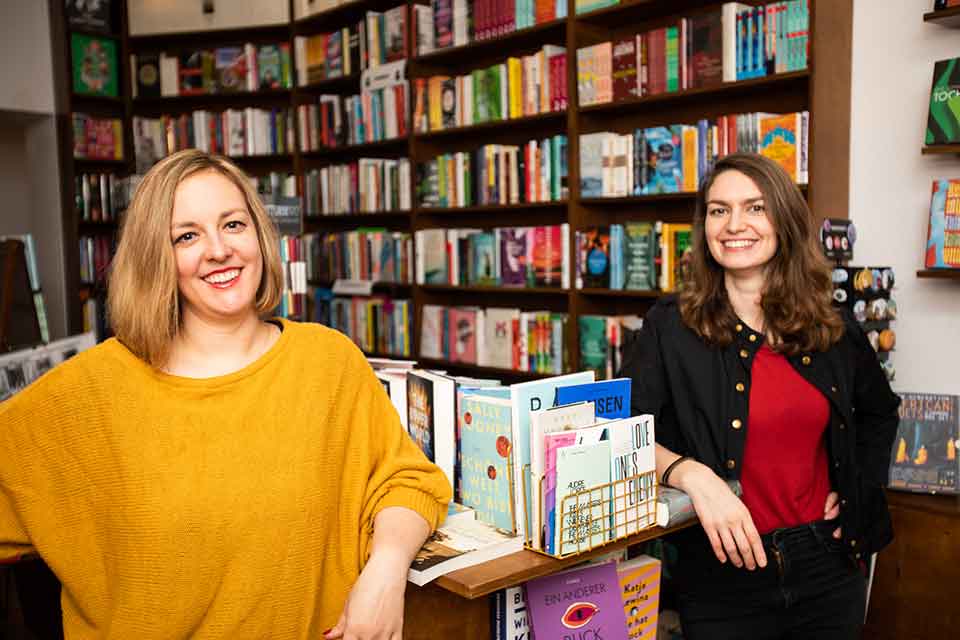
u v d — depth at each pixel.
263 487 1.28
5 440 1.28
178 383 1.30
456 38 4.62
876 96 3.20
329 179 5.59
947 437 2.84
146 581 1.24
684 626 1.91
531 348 4.33
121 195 5.60
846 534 1.81
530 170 4.27
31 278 4.29
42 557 1.32
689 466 1.71
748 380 1.81
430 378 1.80
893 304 3.03
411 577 1.39
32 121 5.95
